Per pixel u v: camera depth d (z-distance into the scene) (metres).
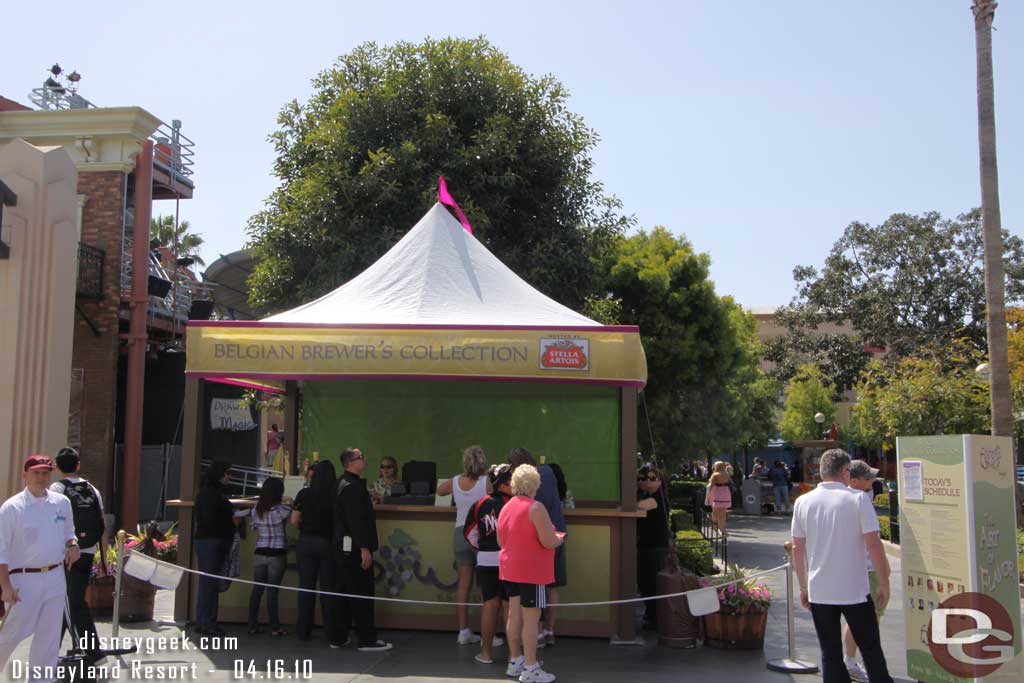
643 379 9.54
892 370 30.41
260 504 9.09
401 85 17.61
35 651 6.60
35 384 12.59
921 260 41.50
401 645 8.70
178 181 22.80
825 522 6.43
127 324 19.69
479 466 8.91
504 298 10.74
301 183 17.17
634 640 8.95
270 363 9.29
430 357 9.12
